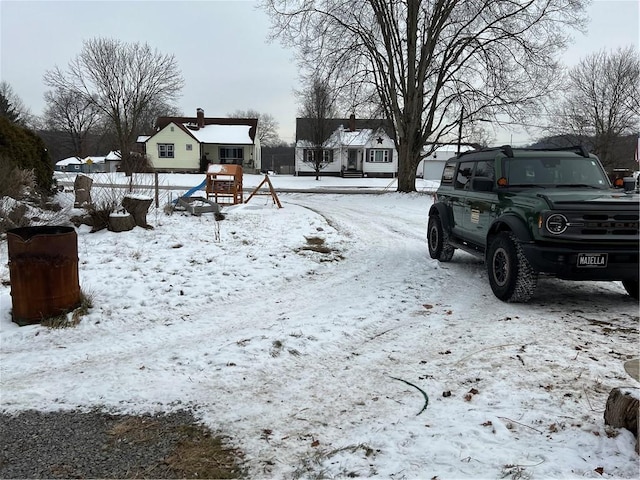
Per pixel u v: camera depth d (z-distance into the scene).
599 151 44.62
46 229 5.86
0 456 2.99
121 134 45.84
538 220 5.67
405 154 26.22
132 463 2.90
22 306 5.30
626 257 5.46
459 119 24.72
